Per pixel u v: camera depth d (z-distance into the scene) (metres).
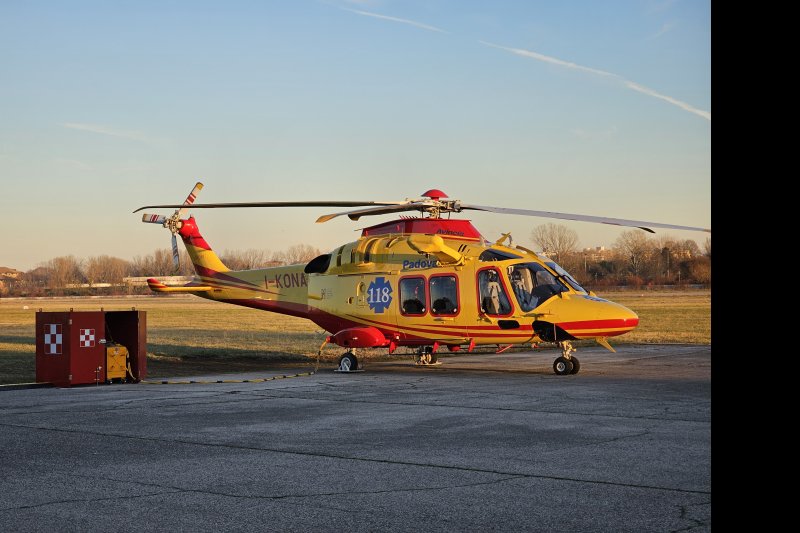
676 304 68.94
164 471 7.80
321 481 7.33
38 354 16.72
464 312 18.03
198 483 7.27
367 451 8.78
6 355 24.72
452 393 14.29
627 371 18.39
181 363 23.39
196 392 14.88
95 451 8.85
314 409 12.30
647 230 15.48
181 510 6.33
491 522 5.94
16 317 62.28
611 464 7.99
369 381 16.77
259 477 7.51
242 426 10.60
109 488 7.09
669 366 19.73
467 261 18.14
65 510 6.34
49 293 166.75
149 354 25.61
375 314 19.19
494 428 10.30
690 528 5.73
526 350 26.86
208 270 23.17
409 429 10.28
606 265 120.56
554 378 16.95
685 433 9.82
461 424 10.66
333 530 5.77
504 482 7.24
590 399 13.22
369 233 20.03
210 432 10.12
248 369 21.41
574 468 7.82
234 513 6.23
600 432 9.93
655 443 9.14
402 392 14.54
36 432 10.16
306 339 33.00
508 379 16.86
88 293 169.25
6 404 13.10
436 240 17.58
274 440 9.51
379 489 7.01
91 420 11.21
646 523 5.87
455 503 6.51
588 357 23.02
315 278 20.50
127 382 17.28
